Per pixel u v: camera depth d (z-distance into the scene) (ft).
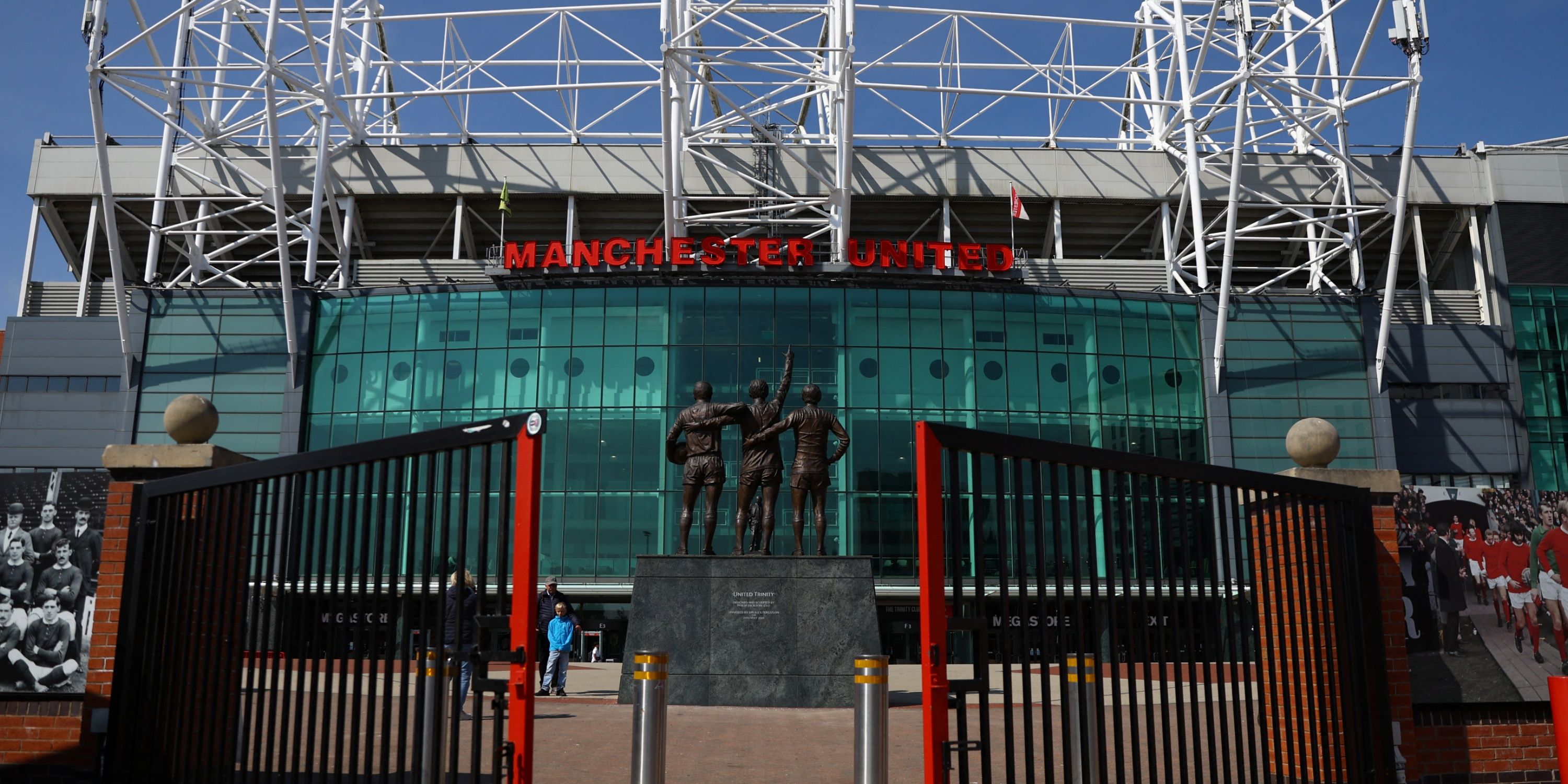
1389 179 164.45
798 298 142.31
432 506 24.50
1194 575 61.16
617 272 140.97
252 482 28.19
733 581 56.85
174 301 147.95
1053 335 145.69
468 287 144.66
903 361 141.79
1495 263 162.30
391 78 177.88
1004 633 23.89
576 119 162.81
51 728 36.73
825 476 60.29
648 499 137.08
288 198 160.15
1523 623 39.34
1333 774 31.76
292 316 142.92
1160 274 160.15
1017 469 24.50
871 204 165.17
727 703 55.11
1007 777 23.50
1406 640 38.88
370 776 24.50
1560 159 164.45
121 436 143.84
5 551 37.88
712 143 156.56
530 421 23.52
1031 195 162.61
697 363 140.36
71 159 160.35
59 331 149.48
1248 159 166.40
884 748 25.63
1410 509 39.99
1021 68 161.89
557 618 64.54
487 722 47.37
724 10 138.21
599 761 37.19
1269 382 148.87
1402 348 154.51
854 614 56.13
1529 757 39.04
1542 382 157.17
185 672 29.04
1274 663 28.71
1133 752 24.75
